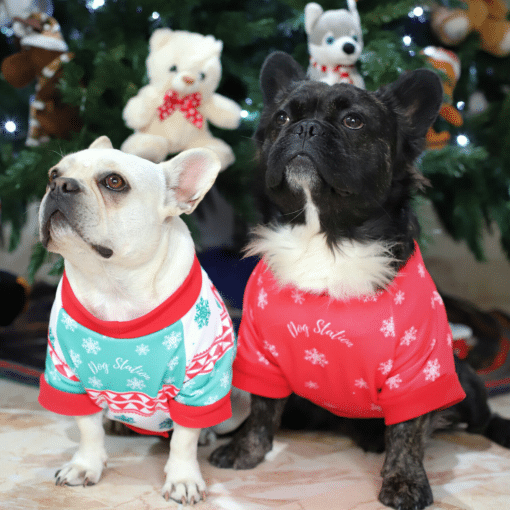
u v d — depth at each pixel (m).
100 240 1.86
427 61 3.39
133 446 2.59
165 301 2.00
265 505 2.09
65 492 2.12
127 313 2.04
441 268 6.12
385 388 2.19
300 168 2.21
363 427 2.64
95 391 2.10
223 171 3.53
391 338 2.14
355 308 2.18
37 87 3.73
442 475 2.37
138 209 1.92
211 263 4.92
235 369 2.43
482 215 4.23
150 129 3.27
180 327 2.01
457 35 3.93
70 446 2.53
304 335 2.22
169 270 2.03
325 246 2.29
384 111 2.39
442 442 2.75
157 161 3.28
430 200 3.99
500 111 4.02
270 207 2.51
